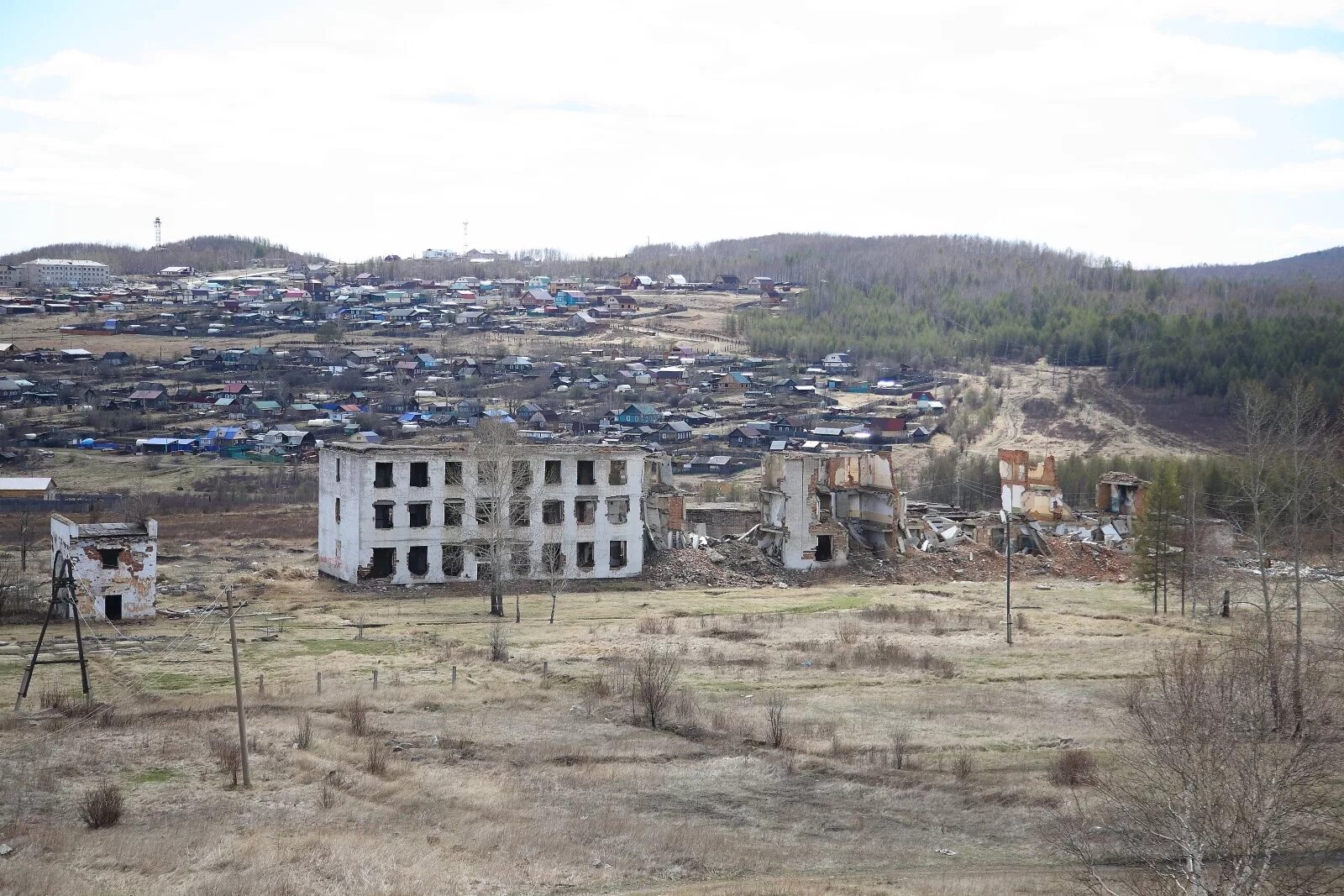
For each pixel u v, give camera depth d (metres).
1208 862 34.22
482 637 73.69
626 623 79.25
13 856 36.03
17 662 63.56
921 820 42.31
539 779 45.97
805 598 91.75
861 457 109.00
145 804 41.62
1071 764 46.50
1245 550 99.69
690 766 48.00
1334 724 45.53
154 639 70.44
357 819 40.69
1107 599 92.12
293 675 61.88
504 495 87.31
